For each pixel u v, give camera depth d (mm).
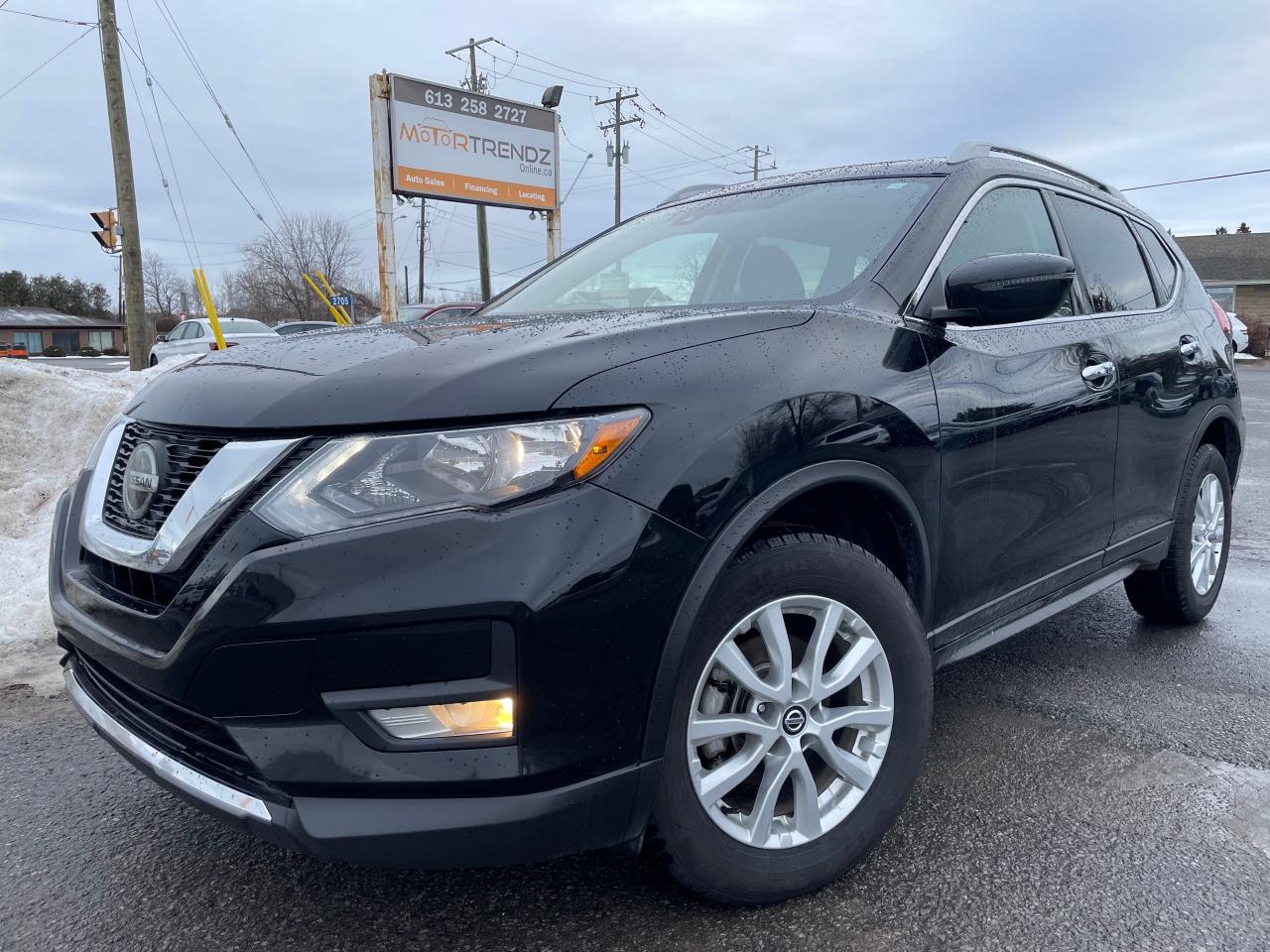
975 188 2746
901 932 1953
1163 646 3779
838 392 2008
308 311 56531
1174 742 2867
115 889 2164
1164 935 1938
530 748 1626
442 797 1620
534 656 1603
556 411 1671
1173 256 3932
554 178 13562
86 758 2875
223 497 1680
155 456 1867
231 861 2279
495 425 1649
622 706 1687
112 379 7418
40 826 2455
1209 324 3902
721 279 2781
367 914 2047
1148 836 2324
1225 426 3982
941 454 2236
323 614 1566
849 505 2219
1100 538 3068
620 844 1778
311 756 1603
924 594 2262
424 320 2514
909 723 2154
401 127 11500
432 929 1988
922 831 2354
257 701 1621
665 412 1757
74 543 2211
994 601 2600
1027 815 2428
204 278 9227
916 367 2236
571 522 1632
